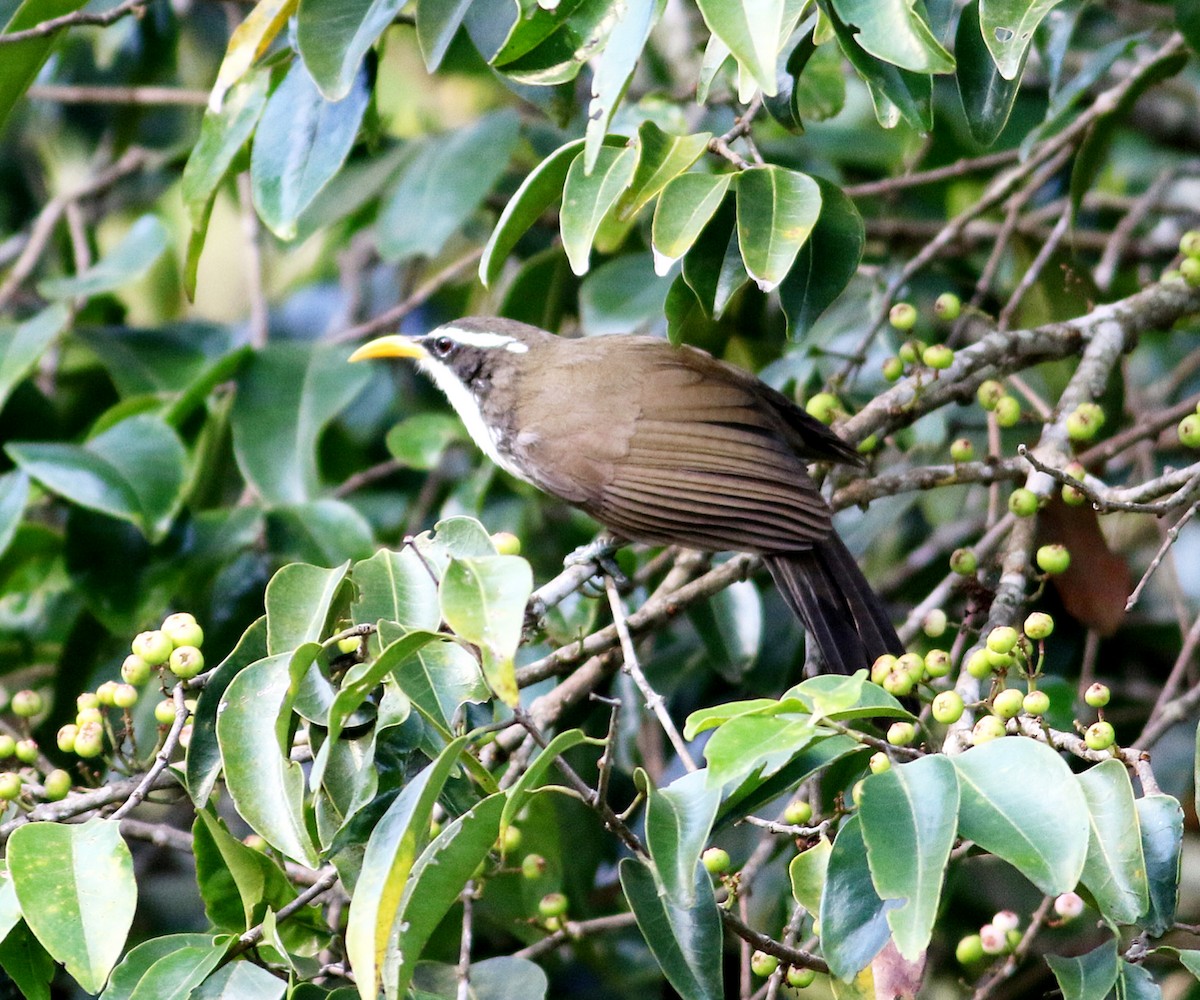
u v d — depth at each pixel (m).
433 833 7.63
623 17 7.06
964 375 10.48
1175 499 8.21
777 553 10.02
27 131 16.72
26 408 13.47
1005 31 7.52
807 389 12.34
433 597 7.34
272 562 11.73
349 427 15.23
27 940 7.34
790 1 6.73
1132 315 10.90
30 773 8.22
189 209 9.33
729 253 8.55
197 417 13.29
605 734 11.47
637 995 11.51
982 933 8.42
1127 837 6.21
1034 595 9.09
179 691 7.34
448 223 12.77
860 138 14.55
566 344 11.55
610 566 10.59
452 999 7.59
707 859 7.80
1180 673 9.96
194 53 17.02
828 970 6.88
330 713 6.31
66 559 11.71
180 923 13.07
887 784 6.04
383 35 10.09
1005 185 11.70
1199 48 10.21
